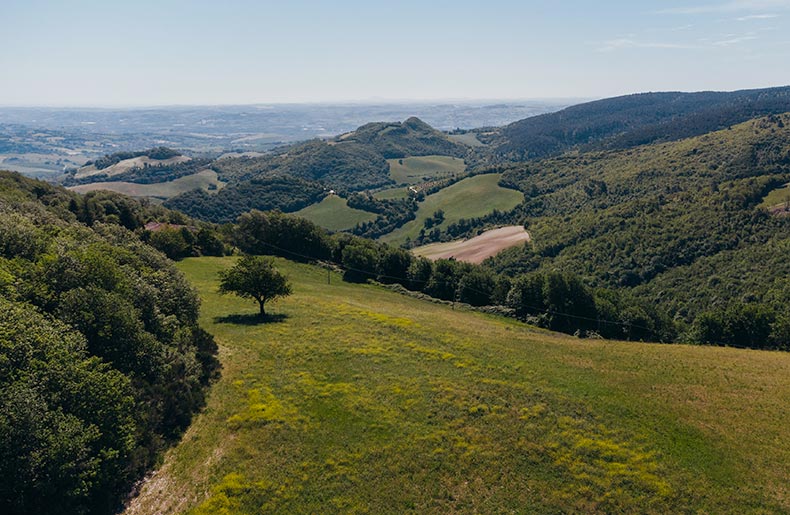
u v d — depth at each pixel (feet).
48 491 65.21
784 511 77.10
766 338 217.77
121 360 95.66
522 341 157.58
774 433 98.58
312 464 88.22
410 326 169.07
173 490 79.77
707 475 85.71
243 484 81.76
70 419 70.59
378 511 78.38
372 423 101.09
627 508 78.54
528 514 77.92
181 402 100.63
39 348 76.59
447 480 85.30
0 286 92.63
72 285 102.63
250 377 120.57
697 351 150.92
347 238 383.45
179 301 139.44
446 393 114.01
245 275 178.09
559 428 100.07
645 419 103.65
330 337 152.46
